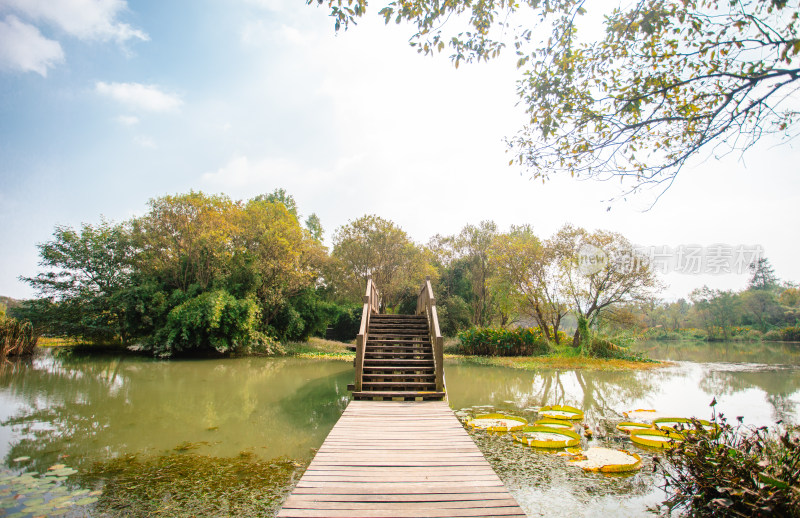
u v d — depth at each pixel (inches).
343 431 196.2
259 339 746.2
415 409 243.3
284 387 417.1
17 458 208.8
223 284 745.6
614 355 725.3
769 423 272.1
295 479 183.8
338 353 794.8
